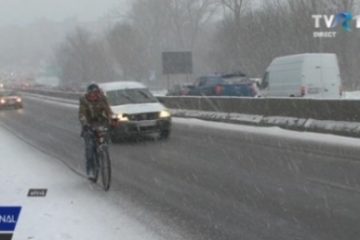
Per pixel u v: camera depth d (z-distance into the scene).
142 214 8.46
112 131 17.62
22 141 19.84
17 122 30.08
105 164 10.34
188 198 9.50
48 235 7.37
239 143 16.61
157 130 17.89
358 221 7.69
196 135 19.38
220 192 9.88
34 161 14.47
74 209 8.85
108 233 7.42
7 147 18.08
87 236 7.29
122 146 17.06
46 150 16.89
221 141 17.31
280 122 19.84
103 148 10.42
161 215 8.38
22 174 12.35
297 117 19.08
